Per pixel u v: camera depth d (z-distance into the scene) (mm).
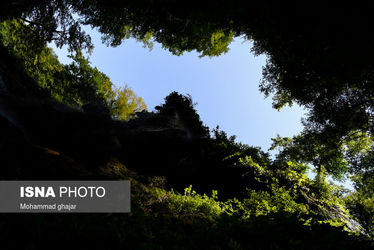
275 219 2918
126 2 5789
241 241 2723
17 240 2055
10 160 3770
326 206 7512
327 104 5816
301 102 6137
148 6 5836
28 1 6926
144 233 2660
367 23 3318
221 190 8188
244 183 8258
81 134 7238
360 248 2406
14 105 7309
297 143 8227
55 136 6961
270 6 4047
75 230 2385
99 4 6836
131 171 7324
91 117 7875
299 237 2615
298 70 5273
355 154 6984
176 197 5152
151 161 8414
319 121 6305
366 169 6711
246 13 4621
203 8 4926
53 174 4160
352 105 5695
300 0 3742
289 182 8172
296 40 4477
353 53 3662
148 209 4094
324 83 5137
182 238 2867
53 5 7746
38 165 4191
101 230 2461
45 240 2166
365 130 6020
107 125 8062
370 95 5320
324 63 4367
